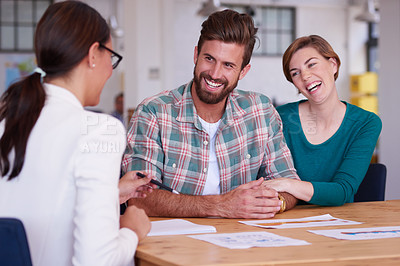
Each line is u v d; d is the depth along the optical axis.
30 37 12.49
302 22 13.91
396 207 2.27
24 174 1.32
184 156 2.21
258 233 1.65
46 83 1.40
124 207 2.25
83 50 1.37
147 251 1.40
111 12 12.82
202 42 2.09
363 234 1.64
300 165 2.65
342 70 14.29
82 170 1.26
